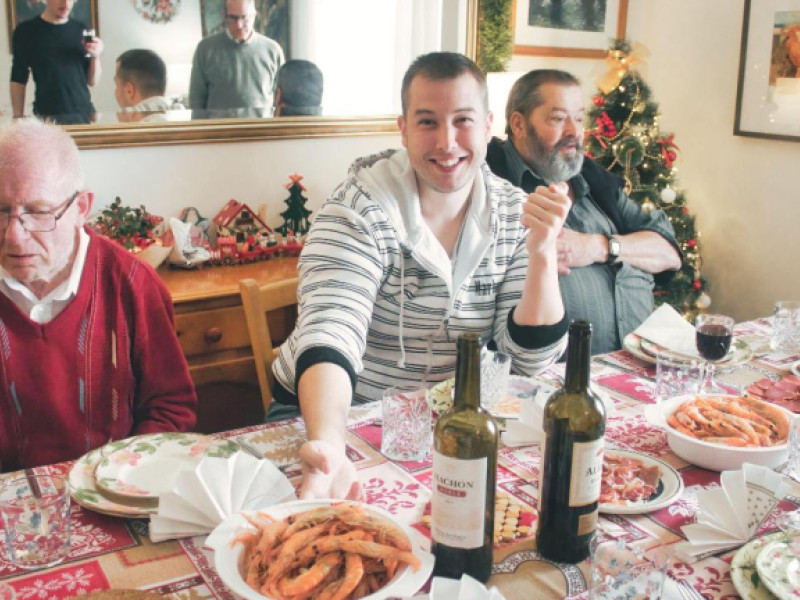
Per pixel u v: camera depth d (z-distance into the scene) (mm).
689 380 1532
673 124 4160
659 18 4145
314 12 2975
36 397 1524
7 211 1402
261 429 1416
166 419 1641
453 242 1726
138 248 2639
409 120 1613
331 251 1588
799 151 3547
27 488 1113
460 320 1713
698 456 1262
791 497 1187
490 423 914
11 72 2463
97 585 963
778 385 1604
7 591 947
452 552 930
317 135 3059
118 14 2600
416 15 3211
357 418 1451
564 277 2459
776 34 3525
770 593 922
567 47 3896
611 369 1758
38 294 1527
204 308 2504
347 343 1436
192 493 1072
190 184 2859
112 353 1597
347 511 965
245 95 2887
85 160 2645
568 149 2521
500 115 3141
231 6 2787
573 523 985
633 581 897
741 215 3875
